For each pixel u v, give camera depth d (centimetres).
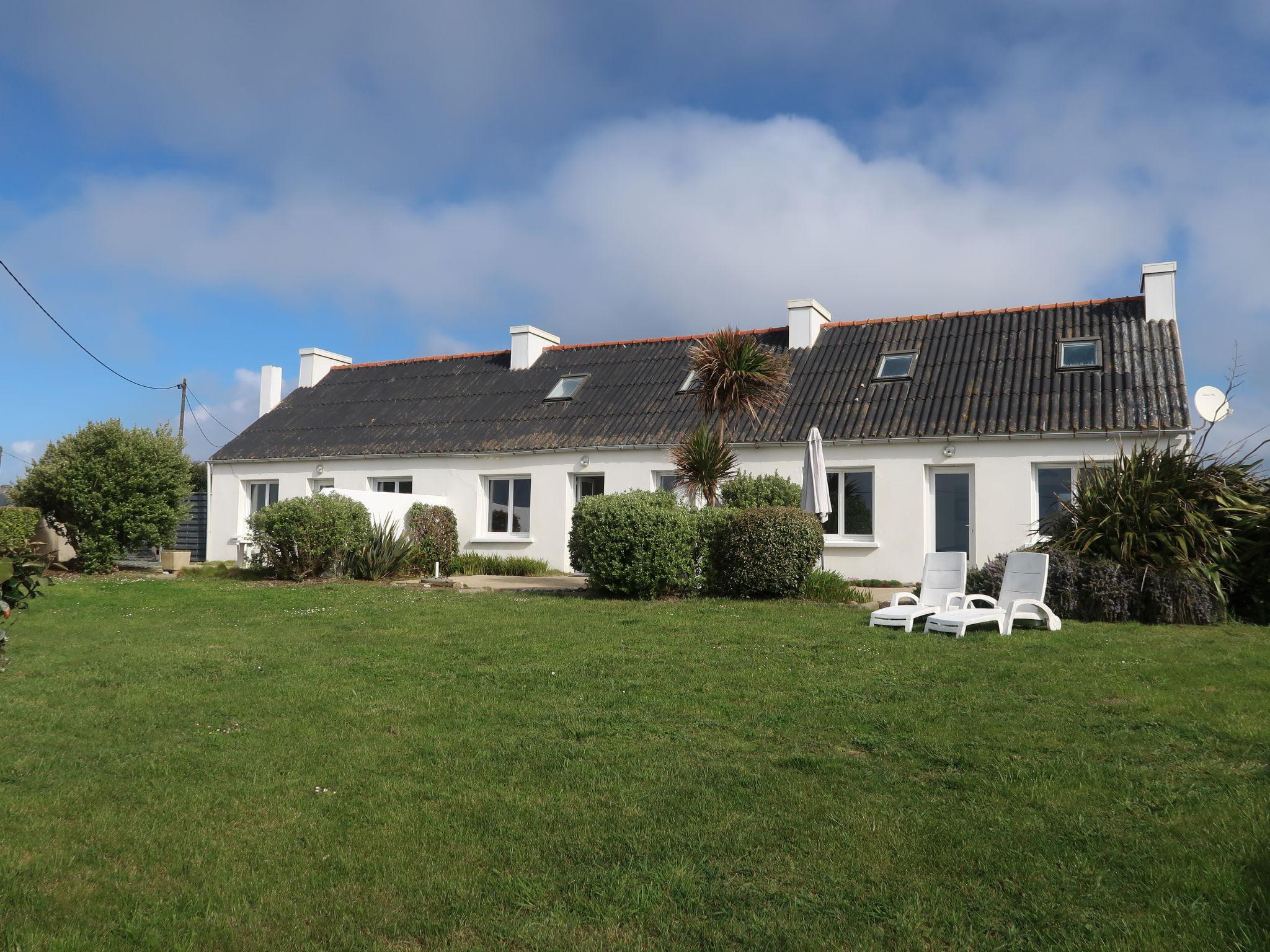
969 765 540
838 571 1836
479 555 2166
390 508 2072
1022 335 1986
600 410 2225
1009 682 752
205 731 641
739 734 619
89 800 507
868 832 444
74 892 399
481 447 2217
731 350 1691
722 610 1229
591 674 809
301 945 355
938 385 1914
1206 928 347
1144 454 1271
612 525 1398
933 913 366
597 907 377
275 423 2642
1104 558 1194
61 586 1598
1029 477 1705
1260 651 893
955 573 1133
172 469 2111
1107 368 1792
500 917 372
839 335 2219
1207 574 1135
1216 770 518
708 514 1438
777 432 1919
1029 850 421
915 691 726
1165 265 1884
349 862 423
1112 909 366
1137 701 678
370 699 729
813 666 827
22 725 656
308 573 1816
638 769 544
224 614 1249
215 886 403
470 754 581
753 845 434
